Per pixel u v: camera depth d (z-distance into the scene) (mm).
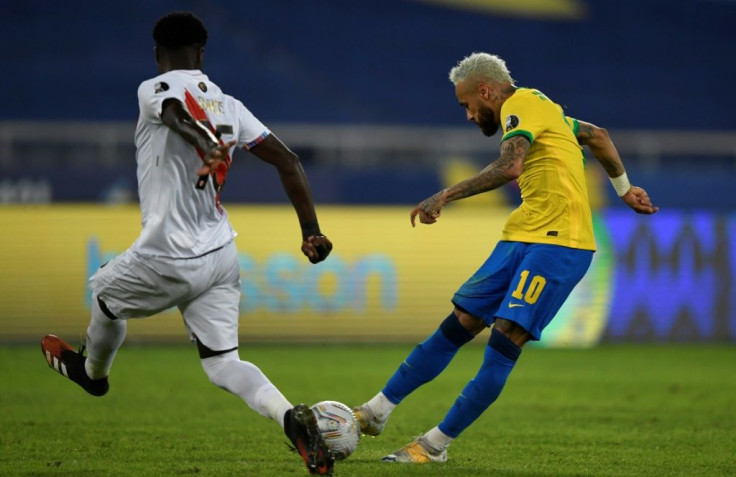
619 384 37312
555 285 17766
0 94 75312
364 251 56625
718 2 100438
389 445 21859
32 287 53125
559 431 24891
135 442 21891
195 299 16594
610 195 58688
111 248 54031
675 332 58406
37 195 54375
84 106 75938
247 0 87312
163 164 15883
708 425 26250
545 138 18141
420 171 59812
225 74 80750
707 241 58906
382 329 56531
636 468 18906
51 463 18562
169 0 84625
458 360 47406
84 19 81562
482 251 58125
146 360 44750
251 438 22703
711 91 91438
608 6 97812
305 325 55500
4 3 80688
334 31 88000
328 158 71125
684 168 76312
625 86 90375
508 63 90500
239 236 54938
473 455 20469
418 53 88500
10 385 34156
